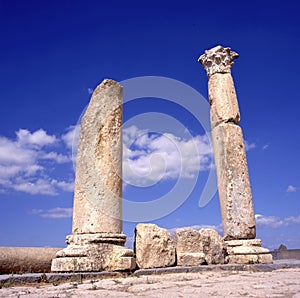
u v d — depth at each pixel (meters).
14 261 10.02
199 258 11.29
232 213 13.09
